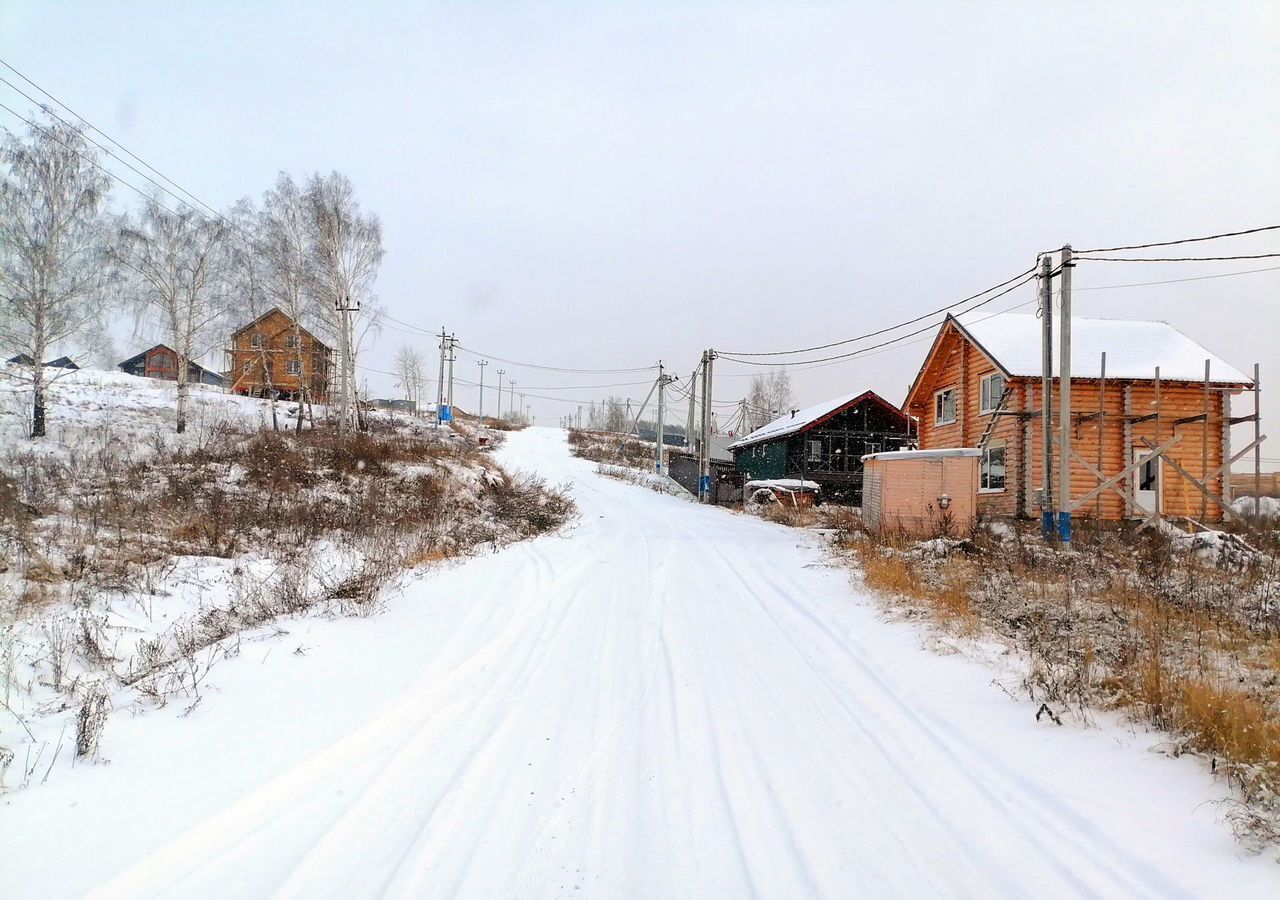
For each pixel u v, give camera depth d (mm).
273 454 17984
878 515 15805
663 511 24406
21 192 19984
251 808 3428
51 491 12945
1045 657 5426
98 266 22328
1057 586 8742
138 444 19859
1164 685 4535
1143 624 6586
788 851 3129
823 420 31188
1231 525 15750
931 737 4367
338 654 6094
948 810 3457
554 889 2838
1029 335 20125
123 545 9820
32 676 5301
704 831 3309
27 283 19984
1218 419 17953
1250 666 5453
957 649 6062
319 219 29984
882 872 2947
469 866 2994
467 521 15906
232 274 28188
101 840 3035
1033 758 3947
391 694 5152
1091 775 3703
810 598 8852
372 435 26562
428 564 10945
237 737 4250
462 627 7277
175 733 4289
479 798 3627
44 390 21047
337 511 14117
